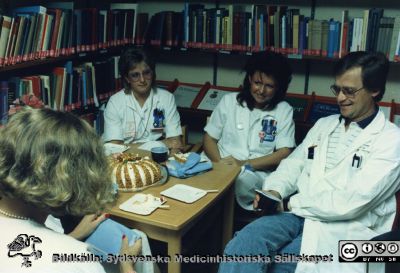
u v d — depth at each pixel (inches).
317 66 139.6
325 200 70.4
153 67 112.3
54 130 34.1
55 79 112.5
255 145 107.5
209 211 83.9
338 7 133.2
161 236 65.5
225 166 85.3
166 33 142.4
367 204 68.6
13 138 33.6
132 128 115.0
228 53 136.7
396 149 69.6
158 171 75.5
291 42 127.8
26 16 99.7
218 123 110.8
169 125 117.1
